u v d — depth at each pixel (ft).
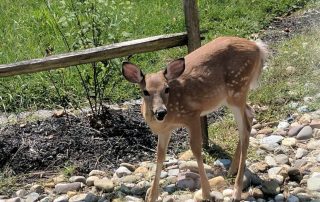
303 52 14.98
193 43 11.23
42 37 16.10
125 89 13.98
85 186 10.80
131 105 13.32
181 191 10.44
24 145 11.72
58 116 12.75
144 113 9.93
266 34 16.60
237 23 17.01
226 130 12.14
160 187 10.57
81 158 11.49
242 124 10.40
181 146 11.78
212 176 10.85
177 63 9.64
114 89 13.87
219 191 10.40
